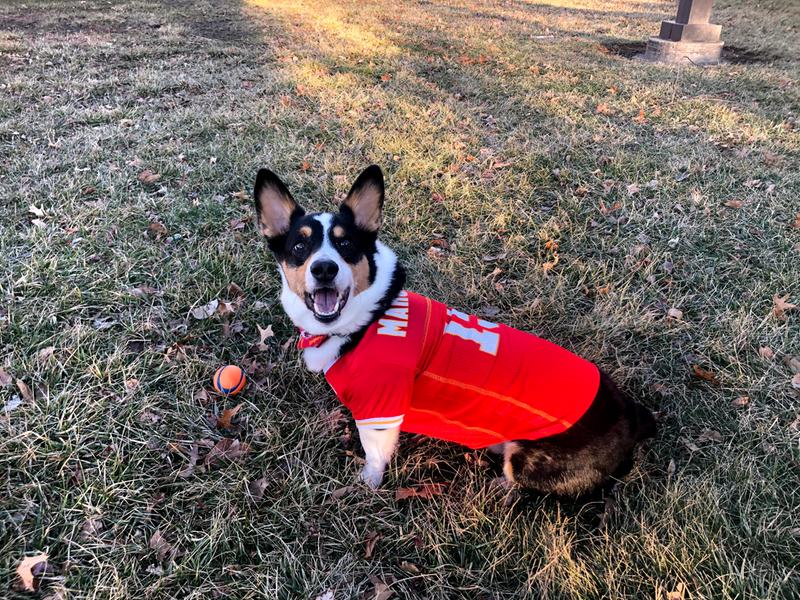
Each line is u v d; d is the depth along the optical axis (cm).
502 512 89
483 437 87
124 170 168
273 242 93
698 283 134
